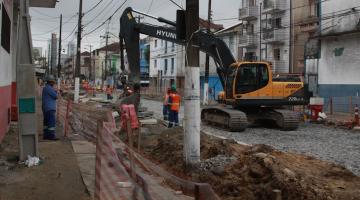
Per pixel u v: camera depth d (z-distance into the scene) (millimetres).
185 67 10133
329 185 8320
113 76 92562
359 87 31625
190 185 4328
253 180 8469
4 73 13141
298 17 47531
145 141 14375
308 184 8000
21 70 10148
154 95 63031
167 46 75750
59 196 7777
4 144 12547
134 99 18375
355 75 32062
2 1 11961
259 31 53219
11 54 16531
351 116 27969
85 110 19953
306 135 19172
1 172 9352
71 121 17734
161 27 21406
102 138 7727
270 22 51250
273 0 49812
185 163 9914
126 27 21688
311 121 25047
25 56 10164
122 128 15227
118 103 20766
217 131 20562
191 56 9930
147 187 5805
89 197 7758
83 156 11438
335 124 23125
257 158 8969
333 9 33938
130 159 7605
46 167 9930
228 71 22359
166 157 11773
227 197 8211
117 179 7086
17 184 8453
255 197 7988
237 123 20047
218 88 54000
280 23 49969
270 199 7664
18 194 7812
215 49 22453
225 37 61188
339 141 17219
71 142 13977
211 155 10945
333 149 15031
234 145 12820
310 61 37906
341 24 33062
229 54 22562
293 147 15422
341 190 8062
